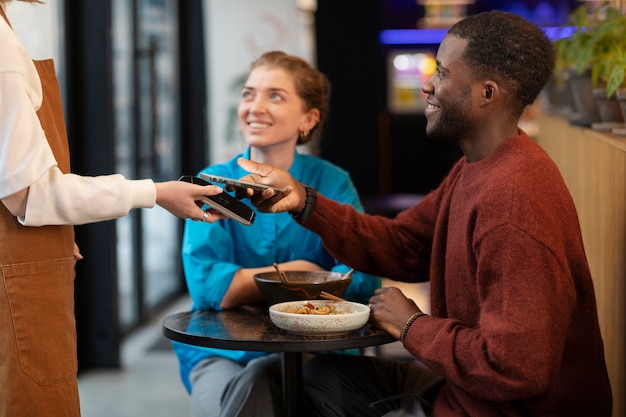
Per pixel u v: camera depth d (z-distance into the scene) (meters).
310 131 3.14
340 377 2.58
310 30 9.91
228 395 2.59
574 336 2.23
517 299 2.03
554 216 2.13
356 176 10.12
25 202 2.03
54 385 2.08
